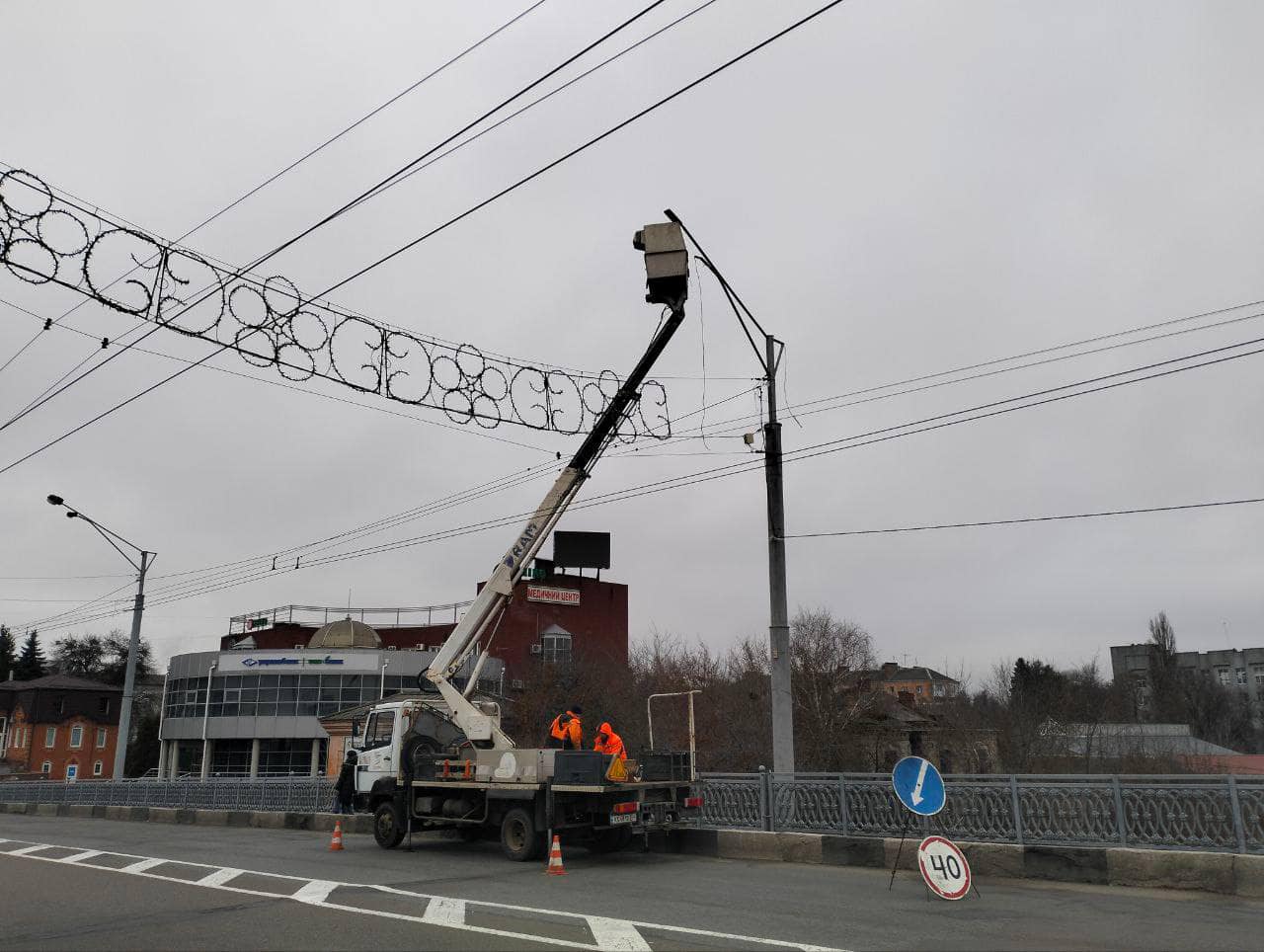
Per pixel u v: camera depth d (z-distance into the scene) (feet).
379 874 40.52
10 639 393.91
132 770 265.95
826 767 127.65
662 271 48.49
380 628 211.61
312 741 181.37
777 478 52.24
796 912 30.53
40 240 30.81
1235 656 445.78
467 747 54.08
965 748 152.66
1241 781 34.45
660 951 24.30
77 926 27.99
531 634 198.59
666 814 47.44
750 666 157.17
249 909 31.01
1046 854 37.86
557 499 53.98
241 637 220.43
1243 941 25.93
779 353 55.26
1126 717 206.90
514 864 44.24
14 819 92.63
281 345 36.22
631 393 50.42
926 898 33.40
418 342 40.88
